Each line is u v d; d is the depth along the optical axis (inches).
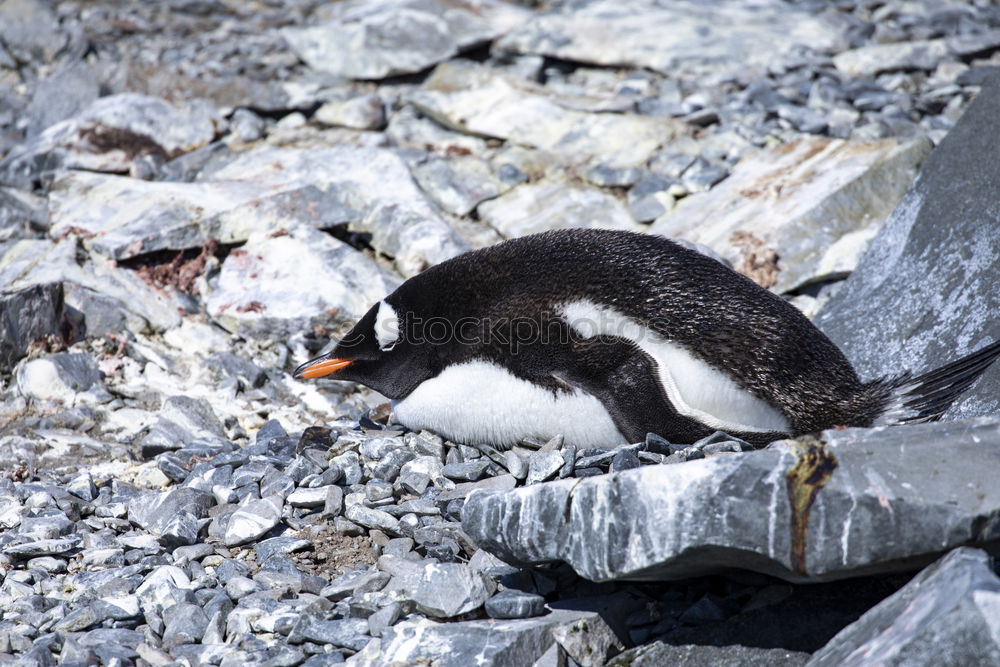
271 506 462.6
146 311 694.5
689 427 446.6
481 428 497.7
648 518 342.3
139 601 411.5
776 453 335.9
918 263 593.9
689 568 364.8
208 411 594.6
